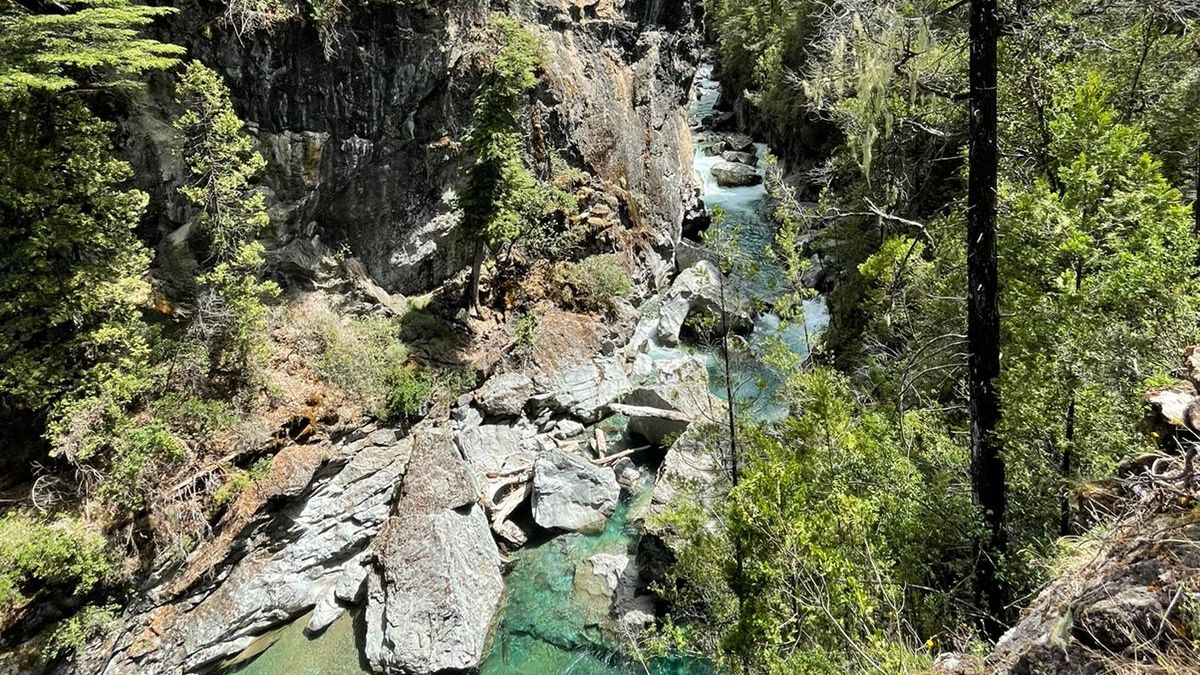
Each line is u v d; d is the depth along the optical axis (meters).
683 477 16.41
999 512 10.41
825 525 8.80
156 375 16.02
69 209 14.27
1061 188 11.86
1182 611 4.70
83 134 14.68
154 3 16.98
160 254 18.25
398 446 19.98
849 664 7.81
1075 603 5.50
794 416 14.27
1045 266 10.23
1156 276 8.48
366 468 18.94
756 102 43.41
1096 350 8.84
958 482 11.59
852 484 10.93
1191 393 7.99
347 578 17.52
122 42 14.34
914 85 11.61
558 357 25.41
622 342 28.14
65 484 14.25
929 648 8.48
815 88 19.08
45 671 13.21
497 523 19.20
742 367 23.06
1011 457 9.86
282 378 18.66
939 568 10.73
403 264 23.67
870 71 11.50
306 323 20.30
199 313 17.22
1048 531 10.27
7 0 14.07
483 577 17.11
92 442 14.12
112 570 13.94
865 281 21.38
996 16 9.59
